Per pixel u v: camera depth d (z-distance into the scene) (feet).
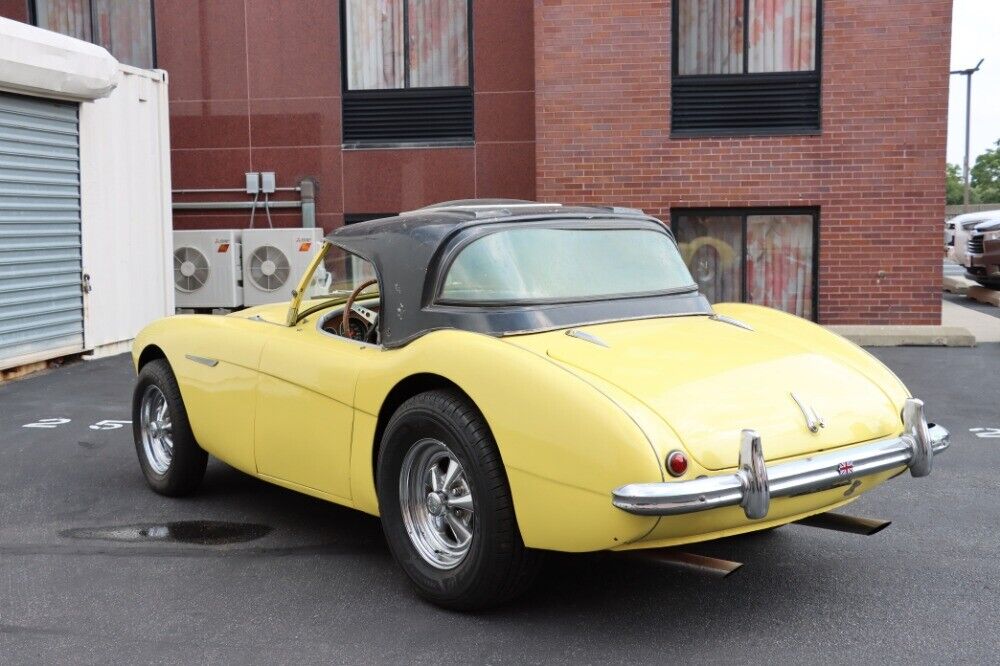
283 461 14.96
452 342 12.10
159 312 38.99
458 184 44.62
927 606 12.49
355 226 14.70
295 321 15.67
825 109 39.17
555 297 13.03
